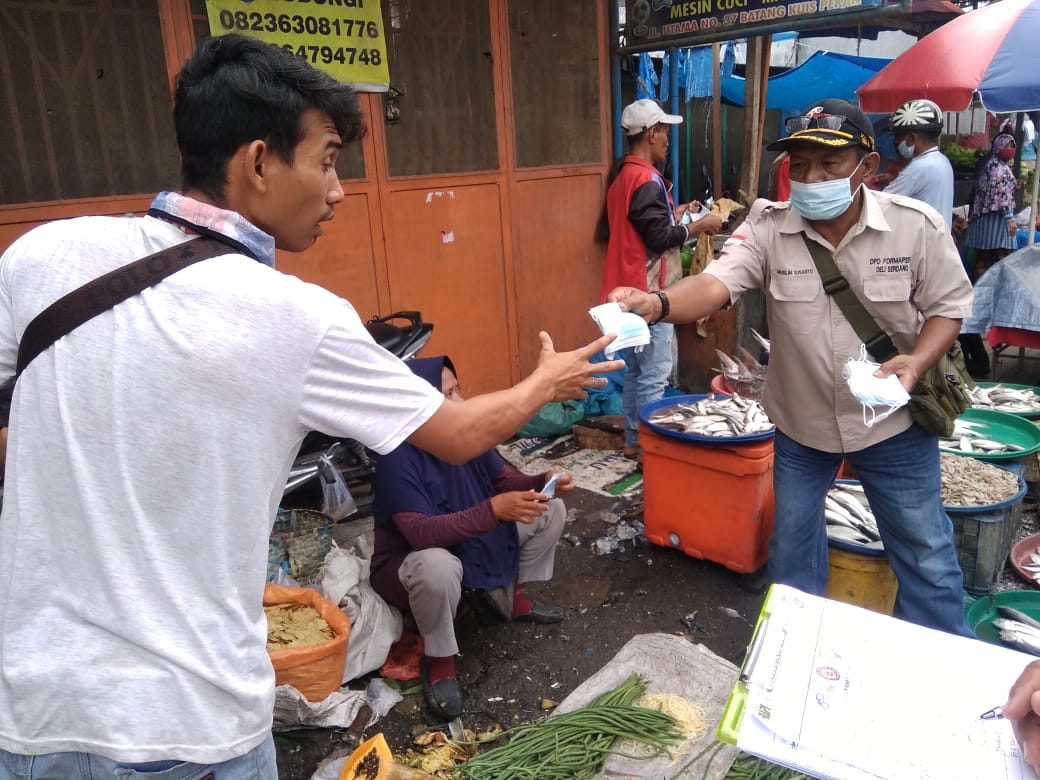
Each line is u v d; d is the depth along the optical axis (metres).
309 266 4.35
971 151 11.37
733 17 4.84
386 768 2.21
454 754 2.64
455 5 4.71
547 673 3.08
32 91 3.36
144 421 1.16
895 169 5.98
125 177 3.65
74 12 3.41
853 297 2.53
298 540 3.30
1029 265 5.66
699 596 3.58
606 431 5.14
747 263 2.68
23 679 1.19
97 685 1.19
